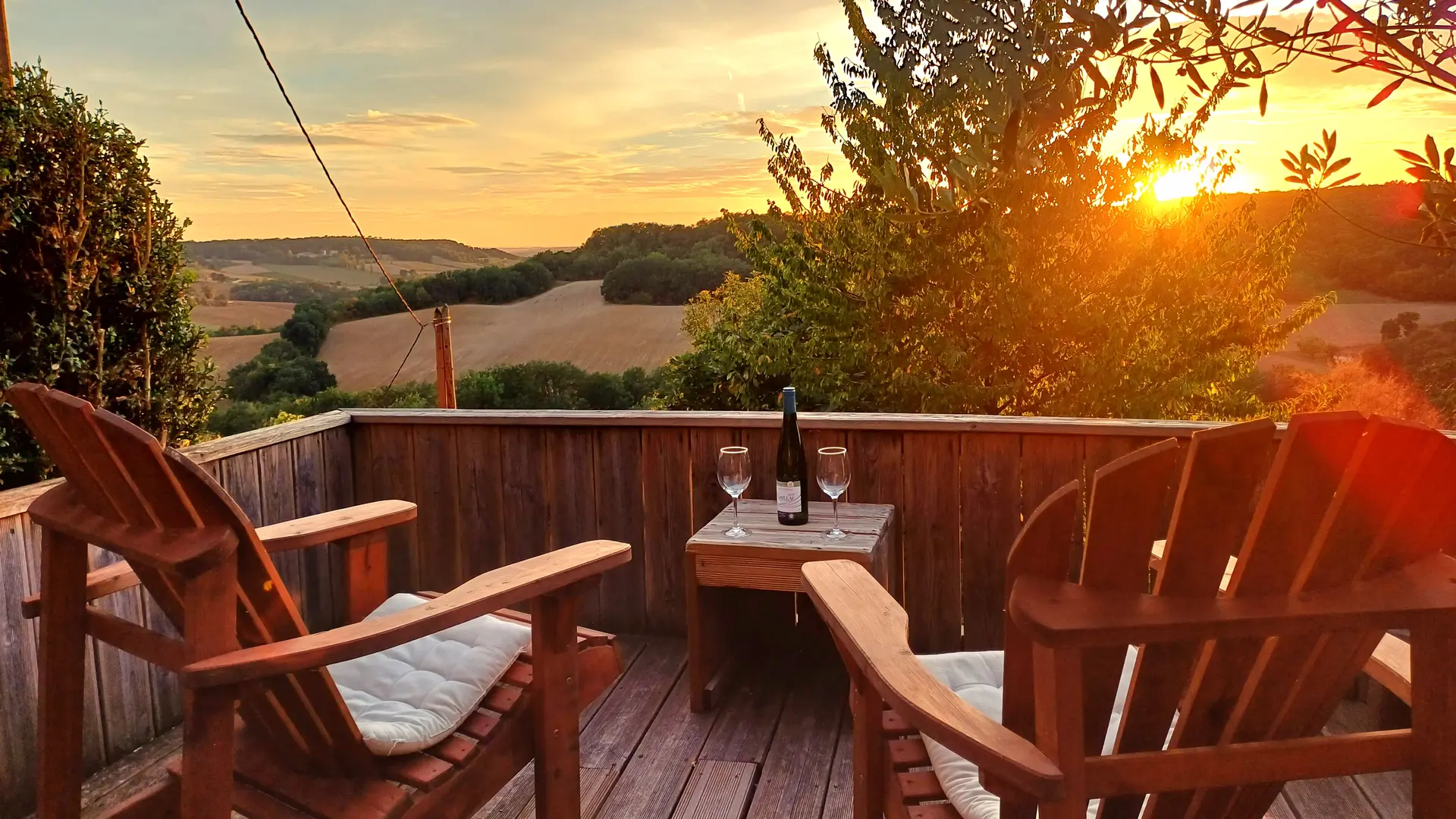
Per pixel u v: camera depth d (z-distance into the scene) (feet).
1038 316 28.84
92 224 10.95
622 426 10.08
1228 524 2.86
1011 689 3.34
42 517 4.57
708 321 49.52
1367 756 3.22
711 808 6.77
